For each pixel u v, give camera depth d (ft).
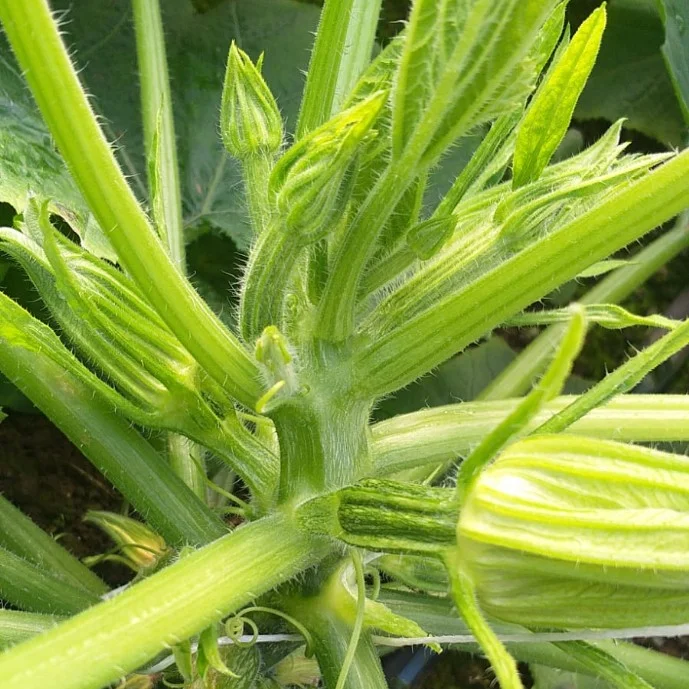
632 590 0.70
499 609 0.74
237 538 0.84
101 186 0.72
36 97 0.68
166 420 0.96
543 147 0.89
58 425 1.08
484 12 0.63
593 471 0.70
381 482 0.81
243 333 0.91
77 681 0.69
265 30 1.79
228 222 1.70
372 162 0.86
